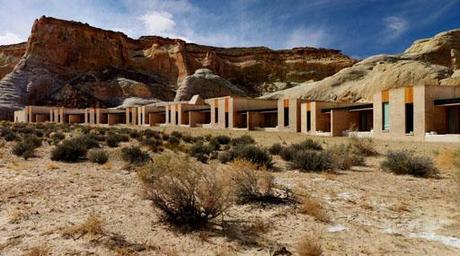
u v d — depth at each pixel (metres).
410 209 8.13
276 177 12.76
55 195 9.59
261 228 6.73
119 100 140.88
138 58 176.75
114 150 22.14
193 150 20.89
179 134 39.06
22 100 128.62
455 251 5.59
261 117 55.00
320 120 44.25
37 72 142.25
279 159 18.61
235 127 56.22
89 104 133.50
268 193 9.14
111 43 169.75
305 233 6.47
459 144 25.83
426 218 7.41
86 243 5.95
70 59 155.12
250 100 57.25
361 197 9.38
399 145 26.64
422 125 31.97
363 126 43.59
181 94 149.50
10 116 117.06
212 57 187.62
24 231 6.60
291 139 35.22
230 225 6.94
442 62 139.62
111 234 6.38
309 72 192.75
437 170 13.65
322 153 15.64
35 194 9.70
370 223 7.11
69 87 137.38
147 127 64.88
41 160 17.64
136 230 6.61
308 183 11.47
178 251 5.62
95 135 32.81
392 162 14.43
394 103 34.84
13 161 16.98
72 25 161.38
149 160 16.61
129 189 10.41
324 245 5.84
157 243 5.96
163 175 7.36
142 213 7.73
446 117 32.38
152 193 7.41
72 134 35.91
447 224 6.96
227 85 164.75
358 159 16.70
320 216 7.41
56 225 6.93
